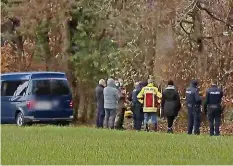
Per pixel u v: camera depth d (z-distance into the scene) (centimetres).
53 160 5566
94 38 17250
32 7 17075
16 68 18525
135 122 9981
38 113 11150
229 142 7100
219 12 12081
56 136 7956
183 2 12069
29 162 5444
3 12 17375
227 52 13525
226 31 13062
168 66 13762
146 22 14612
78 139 7506
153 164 5344
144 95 9762
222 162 5462
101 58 17088
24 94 11238
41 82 11238
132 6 15038
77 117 17700
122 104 10450
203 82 13862
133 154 5984
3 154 5922
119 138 7681
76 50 17512
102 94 10381
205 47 14125
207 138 7725
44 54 17925
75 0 16950
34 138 7625
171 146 6650
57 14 17000
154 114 9800
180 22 12494
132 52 16000
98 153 6050
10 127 9906
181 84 14038
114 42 17012
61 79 11419
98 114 10406
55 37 17588
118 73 16262
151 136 7988
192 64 14225
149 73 15600
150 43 15550
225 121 12850
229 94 13712
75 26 17362
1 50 18475
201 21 13200
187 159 5644
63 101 11362
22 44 18600
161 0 13100
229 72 13750
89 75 17388
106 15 16362
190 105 9450
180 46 14225
